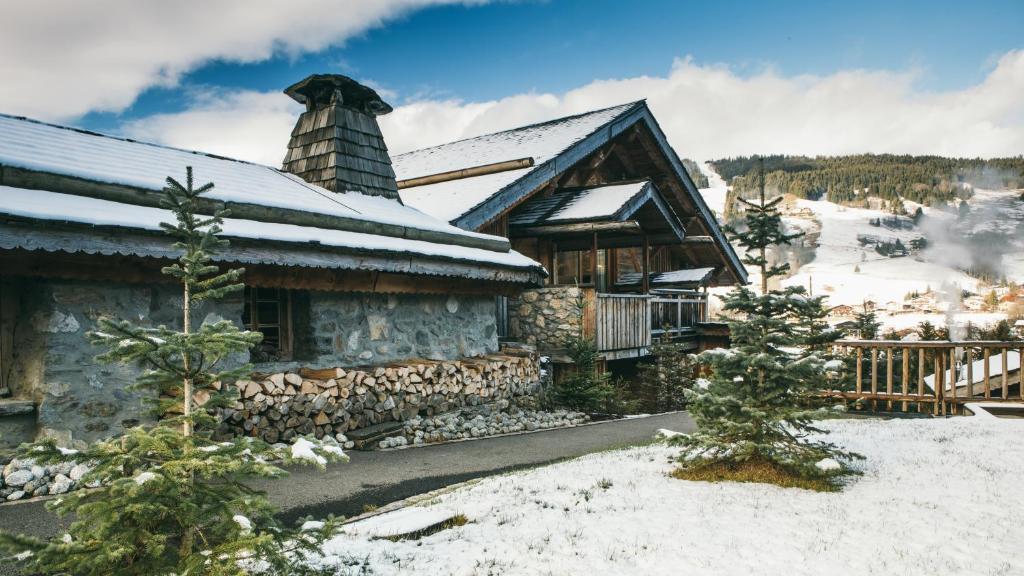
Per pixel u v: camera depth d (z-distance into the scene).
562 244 17.64
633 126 19.34
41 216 5.68
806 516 5.01
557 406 12.85
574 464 6.97
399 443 8.70
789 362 5.93
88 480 2.85
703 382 6.54
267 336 8.86
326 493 5.99
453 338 11.26
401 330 10.23
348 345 9.30
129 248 6.33
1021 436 7.98
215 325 3.18
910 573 3.96
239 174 10.12
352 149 12.20
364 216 9.52
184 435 3.10
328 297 9.06
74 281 6.34
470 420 10.31
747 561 4.16
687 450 6.38
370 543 4.50
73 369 6.26
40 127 8.67
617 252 21.48
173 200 3.25
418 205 14.30
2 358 6.41
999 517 4.96
